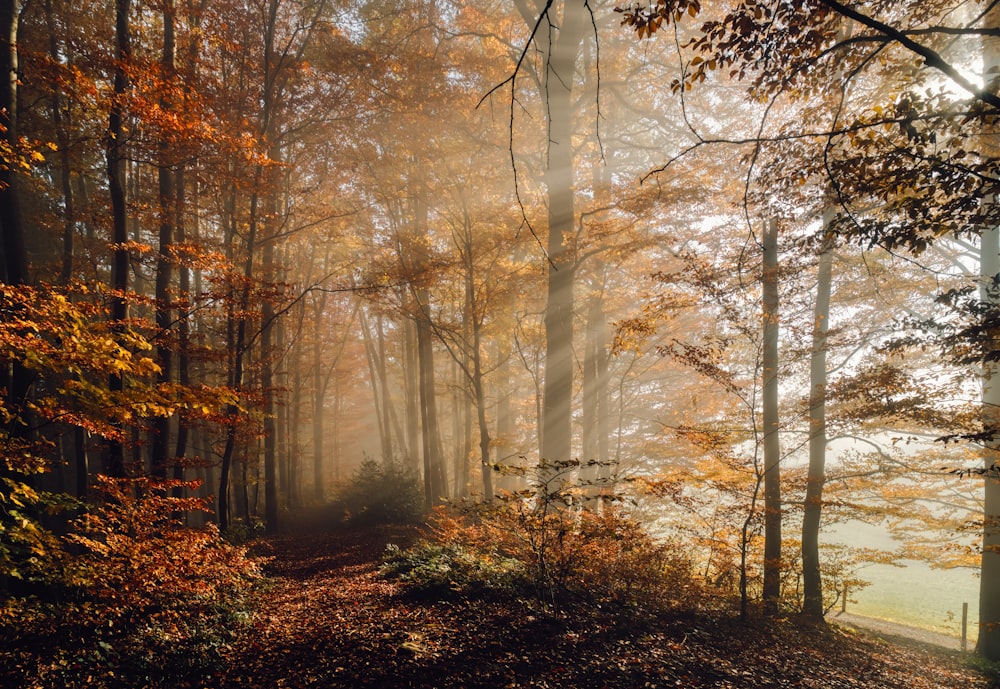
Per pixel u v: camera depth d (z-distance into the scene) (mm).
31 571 6512
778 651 8414
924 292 13461
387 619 7707
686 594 10055
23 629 6160
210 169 12711
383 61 15891
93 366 6031
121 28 10422
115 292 8398
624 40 16953
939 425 10008
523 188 17062
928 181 6062
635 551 9805
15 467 6000
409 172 17797
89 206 13836
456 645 6766
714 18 14289
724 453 10617
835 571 12461
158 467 11516
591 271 17688
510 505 9523
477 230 17297
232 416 11805
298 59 16359
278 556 14320
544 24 14680
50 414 6004
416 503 20703
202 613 7266
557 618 7836
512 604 8352
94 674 5457
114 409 6312
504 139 16641
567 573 9312
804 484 12273
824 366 12797
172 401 6781
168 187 13023
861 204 9812
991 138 7691
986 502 12000
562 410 13211
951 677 9219
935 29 4891
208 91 13531
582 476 18062
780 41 5645
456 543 11789
